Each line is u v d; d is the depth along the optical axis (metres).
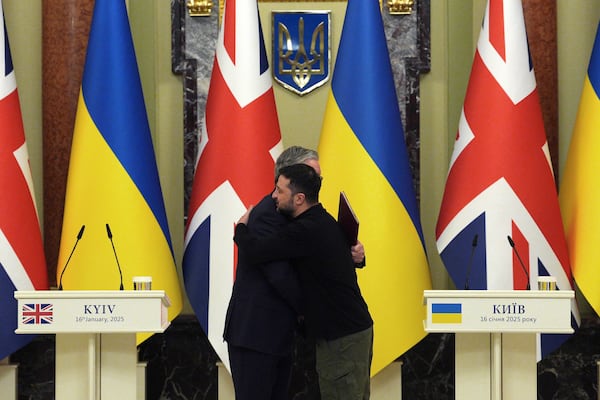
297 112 6.40
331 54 6.40
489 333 4.62
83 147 5.59
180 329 6.14
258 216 4.69
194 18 6.36
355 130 5.61
